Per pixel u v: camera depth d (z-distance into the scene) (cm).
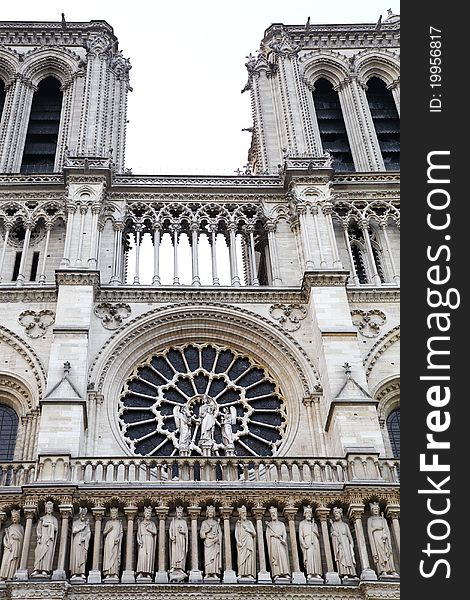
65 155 6053
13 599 3534
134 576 3706
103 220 5556
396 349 5069
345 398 4481
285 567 3775
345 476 4150
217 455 4531
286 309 5162
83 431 4384
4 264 5406
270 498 3994
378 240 5753
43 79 6856
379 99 7038
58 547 3769
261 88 6756
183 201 5744
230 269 5441
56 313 4859
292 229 5644
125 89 6806
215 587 3638
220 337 5134
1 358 4853
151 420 4778
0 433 4688
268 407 4900
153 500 3947
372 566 3841
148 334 5053
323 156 5884
